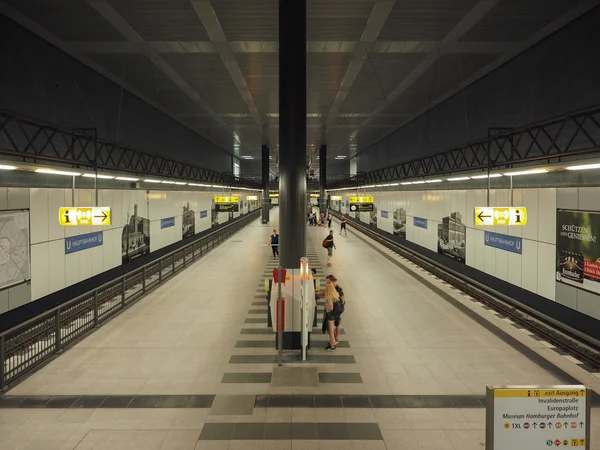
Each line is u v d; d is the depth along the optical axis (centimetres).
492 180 1289
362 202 2550
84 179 1223
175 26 1019
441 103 1811
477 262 1398
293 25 789
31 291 970
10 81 906
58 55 1116
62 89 1133
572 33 916
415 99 1761
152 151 1866
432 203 1852
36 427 511
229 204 2830
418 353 755
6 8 866
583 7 848
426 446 474
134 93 1631
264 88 1619
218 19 990
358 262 1778
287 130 798
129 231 1551
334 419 531
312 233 3084
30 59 987
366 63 1301
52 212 1058
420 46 1135
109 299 968
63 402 572
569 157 923
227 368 686
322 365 700
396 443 480
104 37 1060
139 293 1144
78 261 1185
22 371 646
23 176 945
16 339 641
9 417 533
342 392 603
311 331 852
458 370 680
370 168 3544
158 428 508
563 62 949
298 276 775
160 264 1326
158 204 1875
